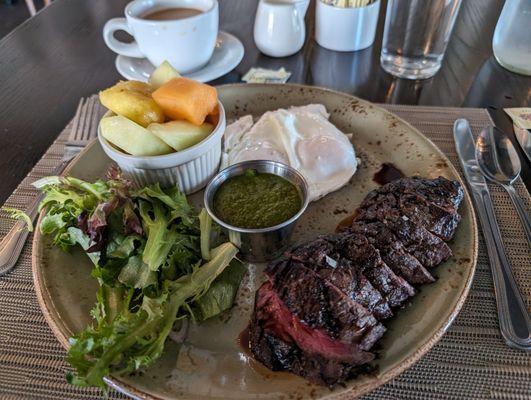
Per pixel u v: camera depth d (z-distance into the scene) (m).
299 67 0.40
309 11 0.49
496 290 0.22
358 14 0.39
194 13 0.37
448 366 0.19
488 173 0.28
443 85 0.37
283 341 0.19
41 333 0.21
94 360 0.18
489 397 0.18
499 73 0.38
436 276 0.22
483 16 0.47
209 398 0.18
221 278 0.23
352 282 0.20
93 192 0.24
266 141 0.30
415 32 0.36
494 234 0.24
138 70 0.38
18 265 0.24
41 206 0.24
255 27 0.41
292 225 0.24
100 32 0.45
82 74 0.39
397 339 0.19
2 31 0.82
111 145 0.26
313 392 0.18
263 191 0.26
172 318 0.20
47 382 0.19
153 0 0.37
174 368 0.19
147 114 0.25
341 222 0.27
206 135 0.27
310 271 0.20
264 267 0.25
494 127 0.31
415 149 0.29
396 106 0.35
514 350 0.20
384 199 0.24
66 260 0.24
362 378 0.18
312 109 0.32
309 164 0.29
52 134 0.33
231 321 0.22
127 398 0.19
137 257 0.22
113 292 0.21
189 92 0.25
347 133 0.32
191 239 0.24
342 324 0.19
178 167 0.26
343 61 0.41
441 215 0.23
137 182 0.27
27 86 0.38
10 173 0.30
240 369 0.19
